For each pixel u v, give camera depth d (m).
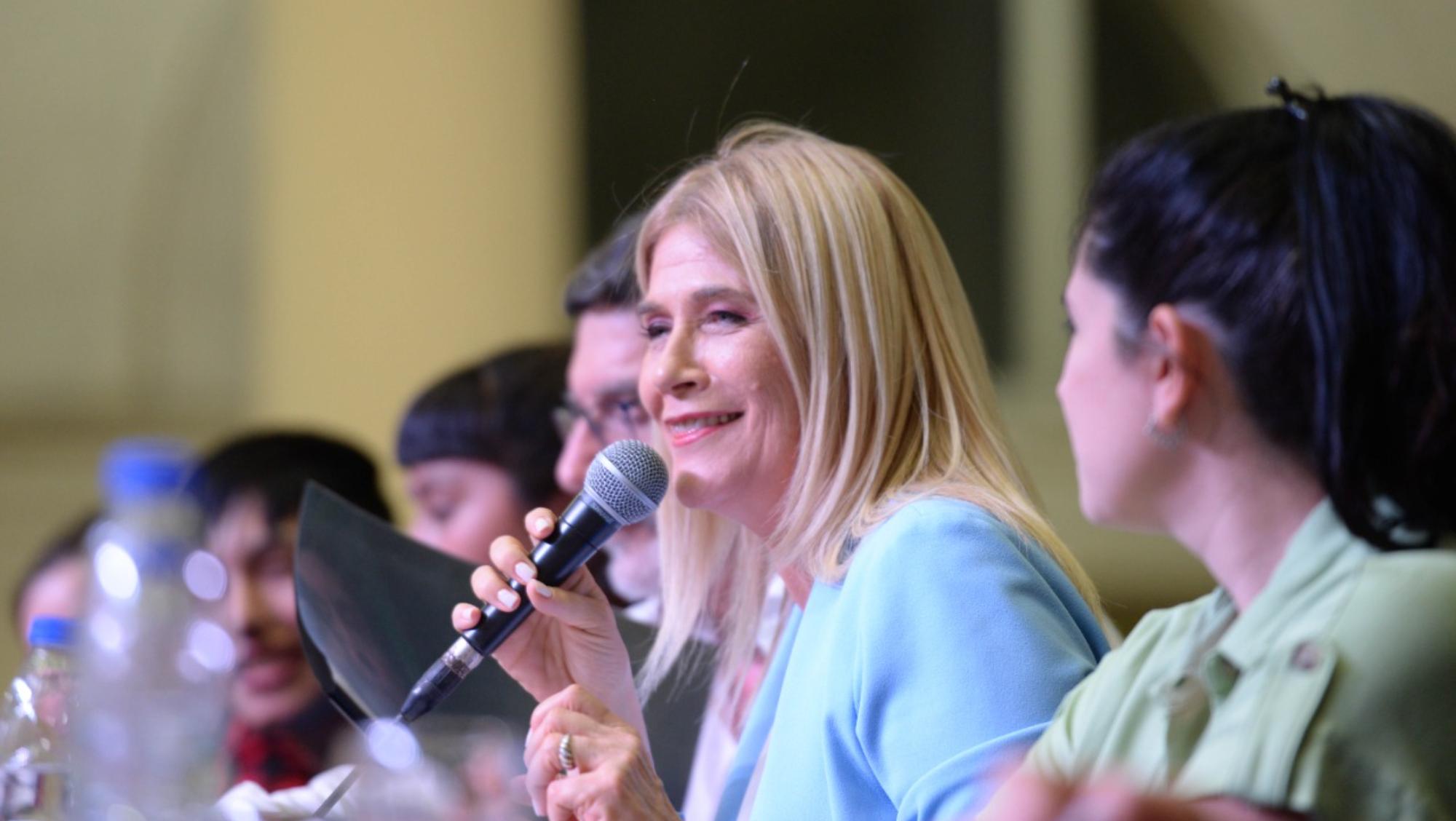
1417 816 4.28
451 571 8.28
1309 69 25.75
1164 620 5.38
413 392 24.30
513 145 24.72
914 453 7.29
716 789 8.38
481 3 24.83
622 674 7.78
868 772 6.54
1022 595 6.40
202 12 25.12
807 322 7.27
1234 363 4.76
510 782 5.67
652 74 25.25
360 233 24.55
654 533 10.22
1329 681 4.40
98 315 24.97
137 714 7.12
